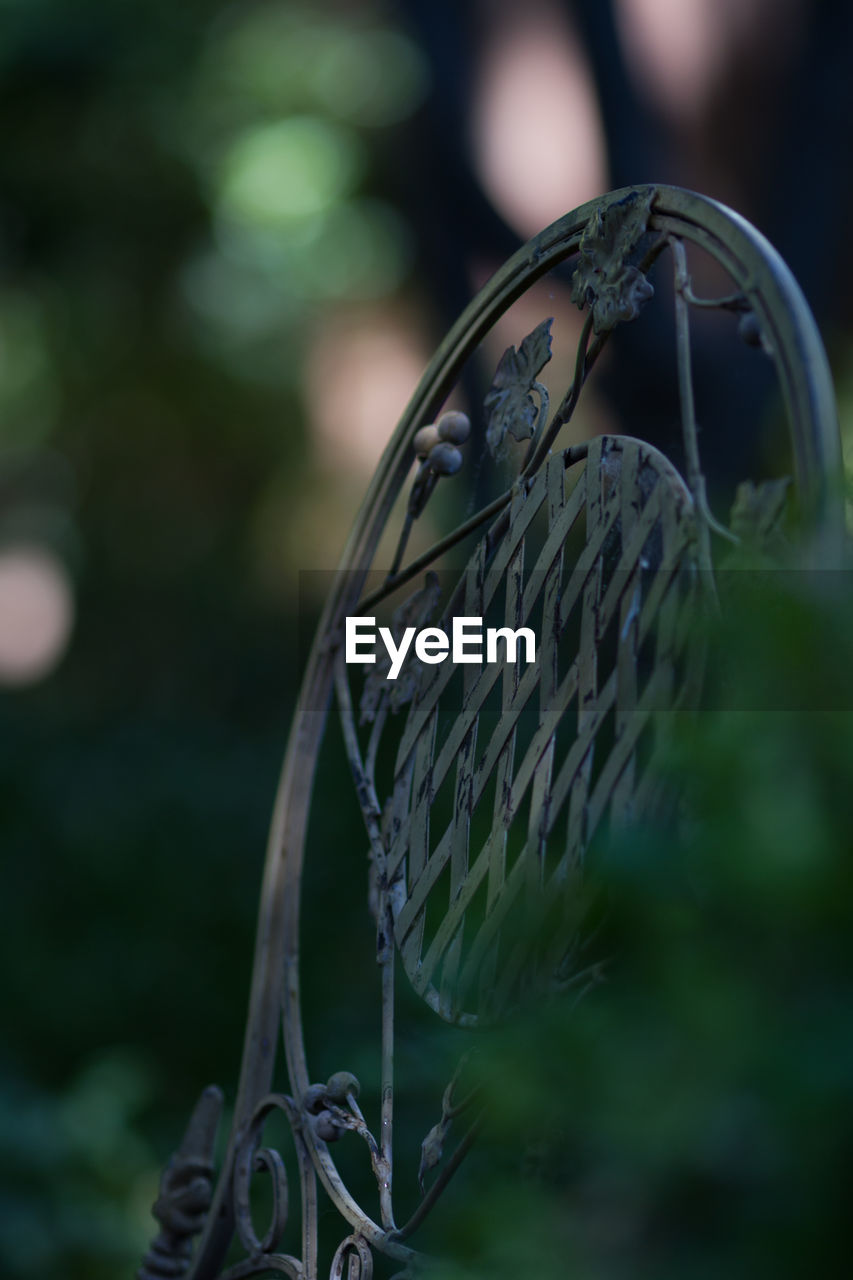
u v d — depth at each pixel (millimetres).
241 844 5305
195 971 4285
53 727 7121
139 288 8445
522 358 1393
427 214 3559
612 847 1062
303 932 3803
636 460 1273
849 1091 901
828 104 3277
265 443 9000
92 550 9055
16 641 8609
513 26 3389
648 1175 1040
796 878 971
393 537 4801
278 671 7719
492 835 1310
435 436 1477
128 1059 3598
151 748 6590
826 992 972
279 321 8344
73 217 7832
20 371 8969
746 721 1050
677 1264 1004
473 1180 1241
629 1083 1006
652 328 2924
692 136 3340
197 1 7016
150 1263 1513
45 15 6500
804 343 1193
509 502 1389
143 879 4855
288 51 7230
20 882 4789
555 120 3395
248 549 8812
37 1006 3982
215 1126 1520
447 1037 1306
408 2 3465
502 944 1272
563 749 1377
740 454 2746
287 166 7480
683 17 3271
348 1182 1844
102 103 6977
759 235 1229
